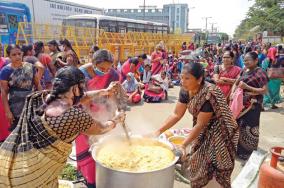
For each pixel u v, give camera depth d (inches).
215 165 106.0
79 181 138.3
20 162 76.5
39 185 78.3
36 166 76.6
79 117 78.4
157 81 352.8
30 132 77.3
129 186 89.8
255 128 178.4
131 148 111.6
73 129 78.2
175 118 116.7
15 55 159.9
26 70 163.3
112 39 602.5
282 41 1371.8
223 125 103.7
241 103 172.4
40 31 505.4
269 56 403.2
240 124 178.5
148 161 100.9
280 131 247.4
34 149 76.4
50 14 710.5
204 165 107.0
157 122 269.7
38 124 76.5
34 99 82.3
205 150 106.7
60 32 533.0
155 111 309.0
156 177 90.7
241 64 316.5
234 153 107.9
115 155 105.0
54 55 265.1
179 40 962.1
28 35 487.2
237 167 173.5
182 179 152.1
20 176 76.5
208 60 514.6
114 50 560.7
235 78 188.7
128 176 88.9
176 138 160.6
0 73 161.3
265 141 222.7
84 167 126.2
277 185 111.7
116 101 131.8
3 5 535.8
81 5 840.9
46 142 76.4
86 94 118.0
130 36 674.8
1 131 164.4
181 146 104.4
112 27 705.0
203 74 101.7
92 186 127.3
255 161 150.9
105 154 105.8
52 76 234.5
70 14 784.9
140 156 104.9
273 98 324.8
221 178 107.3
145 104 340.5
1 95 162.7
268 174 113.9
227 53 191.3
